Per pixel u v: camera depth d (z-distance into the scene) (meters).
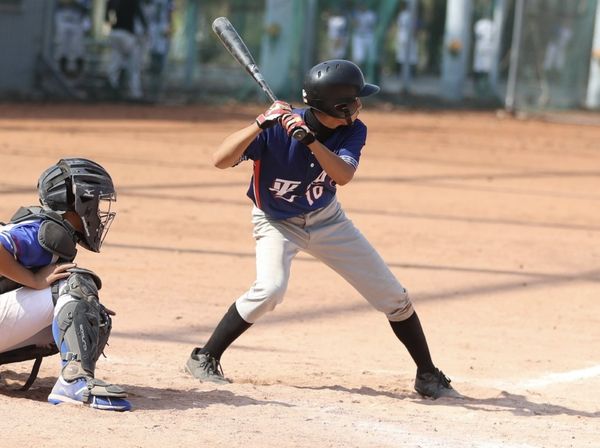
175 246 35.19
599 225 44.50
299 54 90.81
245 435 16.45
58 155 53.44
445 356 24.12
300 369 22.08
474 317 28.22
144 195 44.31
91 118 72.25
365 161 60.06
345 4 96.00
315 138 18.05
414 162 61.03
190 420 17.11
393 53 114.31
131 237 36.00
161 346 23.30
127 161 53.62
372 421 18.05
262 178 19.02
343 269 19.89
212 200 44.44
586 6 98.75
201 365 20.22
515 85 97.12
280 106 17.94
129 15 83.38
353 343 25.00
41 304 17.22
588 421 19.16
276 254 19.47
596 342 26.23
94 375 18.64
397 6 111.25
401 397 20.39
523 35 96.50
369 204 45.97
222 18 19.47
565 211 47.47
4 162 49.81
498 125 86.69
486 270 34.41
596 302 30.78
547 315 28.89
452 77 103.38
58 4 82.50
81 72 84.25
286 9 89.69
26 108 75.88
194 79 88.81
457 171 58.47
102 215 17.81
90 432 15.97
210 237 37.12
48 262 17.45
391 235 39.34
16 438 15.48
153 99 86.31
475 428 18.09
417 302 29.55
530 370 23.28
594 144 76.69
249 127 18.12
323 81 18.20
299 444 16.20
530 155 68.00
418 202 47.31
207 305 27.73
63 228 17.23
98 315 17.45
